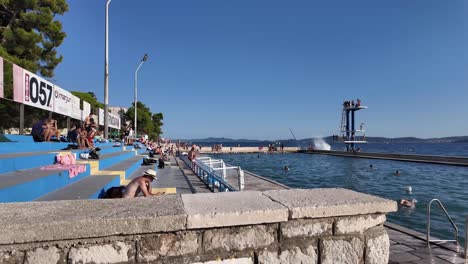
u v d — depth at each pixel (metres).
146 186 6.68
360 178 27.70
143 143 42.22
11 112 14.45
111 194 6.64
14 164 7.47
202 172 16.19
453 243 6.59
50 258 2.09
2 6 20.66
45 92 13.53
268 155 69.25
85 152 12.82
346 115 67.25
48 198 6.21
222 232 2.38
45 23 22.30
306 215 2.51
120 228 2.15
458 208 14.45
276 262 2.47
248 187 13.87
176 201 2.66
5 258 2.02
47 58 23.97
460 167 35.00
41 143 11.30
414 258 5.79
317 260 2.57
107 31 20.73
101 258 2.15
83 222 2.10
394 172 31.88
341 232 2.63
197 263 2.32
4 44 19.95
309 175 30.45
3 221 2.07
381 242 2.74
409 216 12.56
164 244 2.27
